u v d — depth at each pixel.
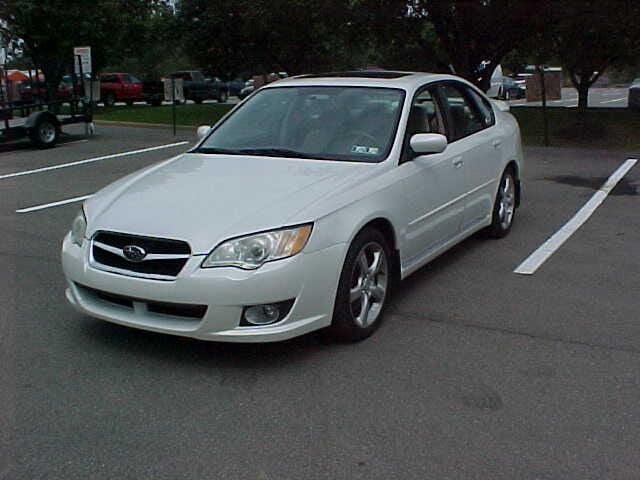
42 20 26.08
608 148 15.73
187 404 3.96
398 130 5.45
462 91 6.80
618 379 4.28
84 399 4.02
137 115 24.30
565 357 4.58
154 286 4.22
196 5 25.47
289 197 4.57
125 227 4.43
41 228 8.09
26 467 3.36
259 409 3.90
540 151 14.84
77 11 26.30
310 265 4.32
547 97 16.44
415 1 17.98
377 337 4.89
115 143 16.27
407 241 5.33
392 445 3.54
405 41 19.86
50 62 27.22
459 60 19.44
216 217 4.38
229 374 4.32
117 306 4.50
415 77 6.21
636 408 3.92
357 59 29.89
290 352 4.63
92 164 13.00
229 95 48.56
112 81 36.75
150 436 3.63
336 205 4.56
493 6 17.41
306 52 26.02
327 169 5.08
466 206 6.38
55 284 6.07
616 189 10.27
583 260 6.71
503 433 3.66
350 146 5.40
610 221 8.27
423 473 3.31
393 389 4.13
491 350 4.69
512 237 7.54
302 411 3.88
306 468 3.35
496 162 7.00
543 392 4.11
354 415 3.84
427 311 5.39
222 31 25.12
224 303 4.14
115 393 4.09
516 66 25.14
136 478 3.28
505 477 3.28
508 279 6.16
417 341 4.82
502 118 7.52
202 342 4.79
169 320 4.31
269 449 3.51
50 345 4.75
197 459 3.43
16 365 4.45
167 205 4.59
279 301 4.23
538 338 4.89
